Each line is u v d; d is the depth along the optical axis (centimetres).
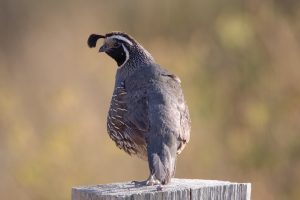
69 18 2039
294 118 1535
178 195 745
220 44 1705
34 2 2178
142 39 2008
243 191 770
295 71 1592
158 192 738
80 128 1475
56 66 1809
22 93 1738
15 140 1489
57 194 1422
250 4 1725
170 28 2125
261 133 1508
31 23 2153
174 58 1672
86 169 1430
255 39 1655
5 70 1909
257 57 1630
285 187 1465
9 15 2197
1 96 1599
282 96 1570
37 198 1432
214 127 1520
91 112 1532
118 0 2164
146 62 974
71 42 1900
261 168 1473
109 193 738
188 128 900
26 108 1622
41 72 1831
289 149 1495
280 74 1593
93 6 2136
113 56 988
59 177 1428
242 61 1634
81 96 1583
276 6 1745
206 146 1473
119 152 1451
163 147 854
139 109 906
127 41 984
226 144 1495
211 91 1587
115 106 941
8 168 1468
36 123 1556
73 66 1777
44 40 1966
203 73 1625
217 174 1452
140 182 797
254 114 1516
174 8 2144
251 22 1667
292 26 1664
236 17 1712
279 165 1480
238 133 1506
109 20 2098
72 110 1518
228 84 1609
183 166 1446
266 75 1602
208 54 1680
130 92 925
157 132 865
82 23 1984
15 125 1519
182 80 1605
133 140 913
